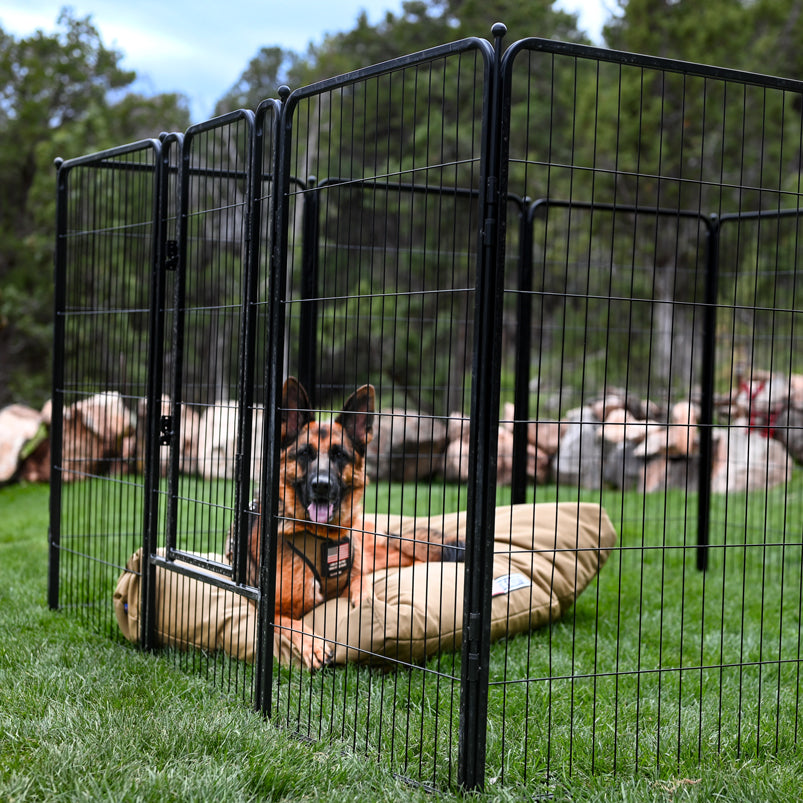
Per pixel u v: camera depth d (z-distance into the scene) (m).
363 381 14.27
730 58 15.86
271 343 3.26
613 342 15.40
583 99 16.77
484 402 2.53
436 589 4.01
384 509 8.23
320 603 4.10
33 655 3.88
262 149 3.43
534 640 4.39
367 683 3.48
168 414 4.51
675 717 3.23
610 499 9.89
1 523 8.46
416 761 2.74
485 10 21.91
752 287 13.38
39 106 23.56
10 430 11.47
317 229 5.07
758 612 5.20
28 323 20.23
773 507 9.50
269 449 3.25
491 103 2.50
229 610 3.86
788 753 2.94
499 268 2.52
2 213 23.30
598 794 2.50
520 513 4.91
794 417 10.66
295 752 2.73
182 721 2.87
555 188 18.17
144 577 4.05
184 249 3.87
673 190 15.48
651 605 5.30
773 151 15.50
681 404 11.33
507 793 2.48
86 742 2.71
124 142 23.70
